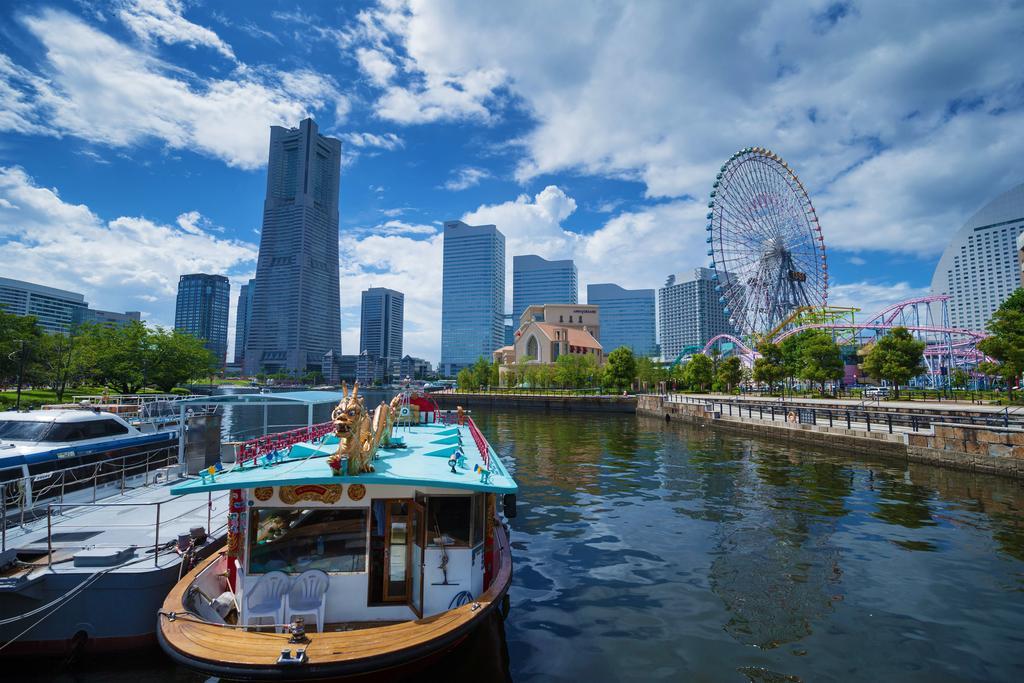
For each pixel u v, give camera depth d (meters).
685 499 22.23
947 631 10.50
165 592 9.93
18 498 13.62
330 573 9.05
